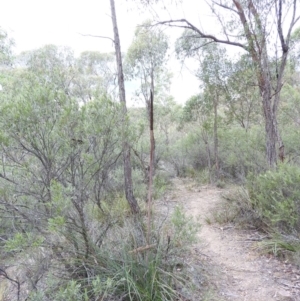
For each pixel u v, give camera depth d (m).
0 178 2.82
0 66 7.38
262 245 4.01
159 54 7.56
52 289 2.62
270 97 6.20
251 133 8.40
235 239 4.48
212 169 9.66
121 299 2.61
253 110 9.59
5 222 3.01
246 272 3.47
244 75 7.82
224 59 8.26
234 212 5.36
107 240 3.20
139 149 6.07
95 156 2.89
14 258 3.24
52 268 2.87
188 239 3.10
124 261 2.79
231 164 8.63
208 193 7.74
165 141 12.27
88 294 2.65
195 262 3.59
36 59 8.16
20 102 2.50
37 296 2.44
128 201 4.55
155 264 2.80
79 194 2.75
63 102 2.72
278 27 5.87
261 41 5.82
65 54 9.58
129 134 3.16
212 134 10.10
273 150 6.11
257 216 4.74
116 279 2.73
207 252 4.09
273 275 3.36
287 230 3.88
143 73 7.28
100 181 3.37
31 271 2.88
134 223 3.59
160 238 3.22
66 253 2.87
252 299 2.92
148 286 2.69
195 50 7.68
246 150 7.79
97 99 2.92
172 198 6.95
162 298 2.61
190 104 10.24
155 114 11.96
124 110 3.15
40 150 2.60
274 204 3.91
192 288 2.88
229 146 9.16
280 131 8.52
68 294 2.25
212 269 3.51
